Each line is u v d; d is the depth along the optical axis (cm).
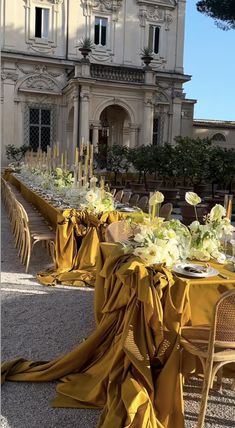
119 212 593
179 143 1382
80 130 2020
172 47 2444
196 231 349
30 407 277
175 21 2439
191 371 283
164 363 263
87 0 2262
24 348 360
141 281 258
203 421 256
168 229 317
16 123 2202
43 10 2222
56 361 312
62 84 2262
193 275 289
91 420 266
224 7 1611
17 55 2141
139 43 2389
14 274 580
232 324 255
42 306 458
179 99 2427
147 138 2167
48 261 649
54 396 290
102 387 277
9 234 866
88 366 305
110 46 2341
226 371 313
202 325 287
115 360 266
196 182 1352
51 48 2241
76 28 2272
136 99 2148
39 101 2242
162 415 256
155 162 1408
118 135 2422
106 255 322
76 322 417
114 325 297
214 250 346
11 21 2148
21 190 1302
